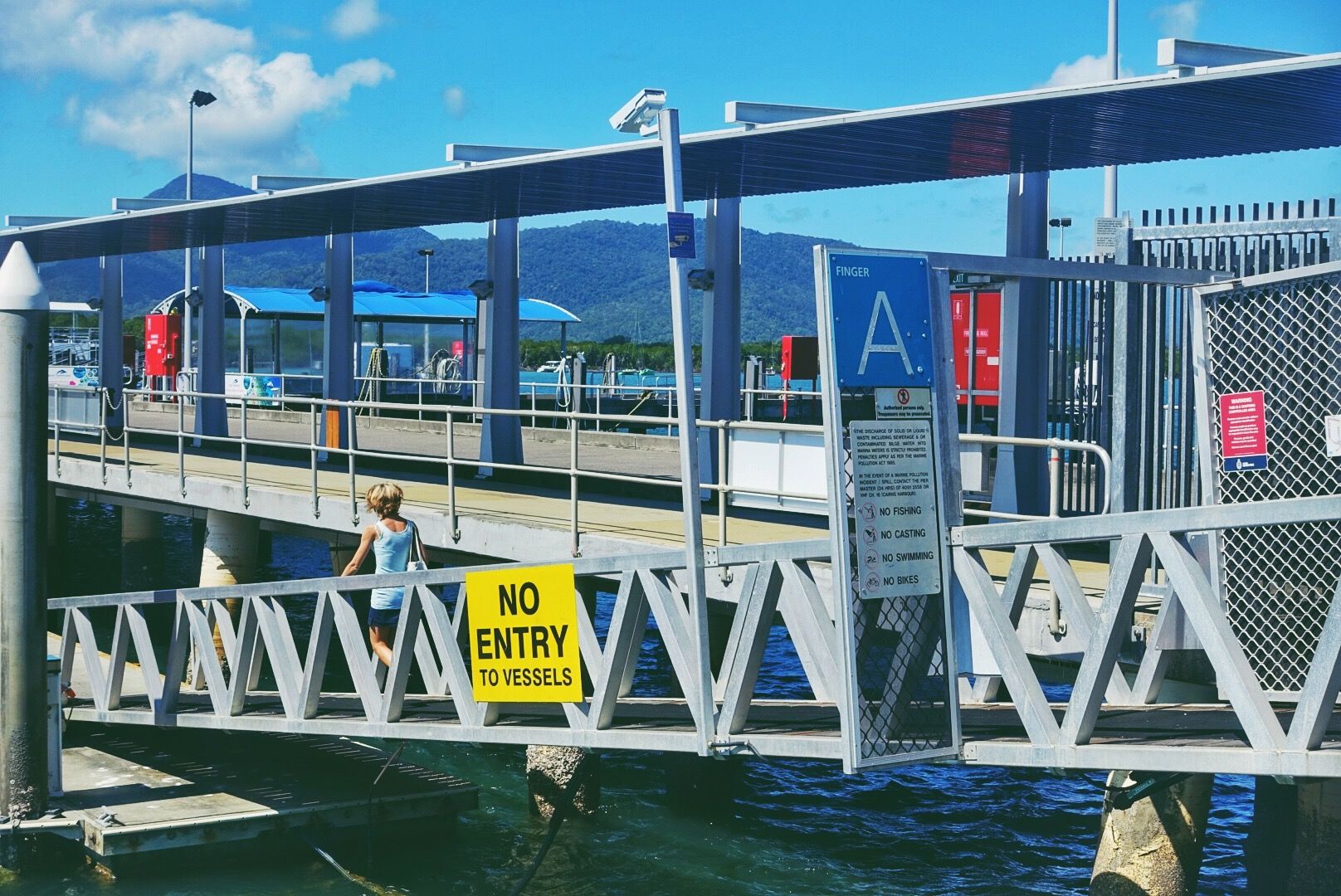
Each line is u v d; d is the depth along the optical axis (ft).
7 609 33.60
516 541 41.29
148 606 74.79
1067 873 35.99
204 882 33.63
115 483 63.62
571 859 36.58
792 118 40.47
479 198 54.85
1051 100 34.04
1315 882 26.45
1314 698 18.78
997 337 52.65
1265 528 22.99
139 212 66.59
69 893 32.65
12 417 33.22
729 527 42.22
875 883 35.22
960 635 22.22
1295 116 35.12
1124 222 34.99
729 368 50.65
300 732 33.45
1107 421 38.68
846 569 20.63
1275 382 23.07
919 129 38.29
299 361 128.57
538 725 29.55
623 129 22.98
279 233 71.05
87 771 38.32
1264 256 33.17
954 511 21.95
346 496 49.78
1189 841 28.22
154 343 90.79
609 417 37.01
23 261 33.30
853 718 20.56
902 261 21.34
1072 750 20.88
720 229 50.72
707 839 38.34
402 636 31.04
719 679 25.71
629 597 26.81
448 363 129.90
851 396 20.76
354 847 35.81
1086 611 21.22
